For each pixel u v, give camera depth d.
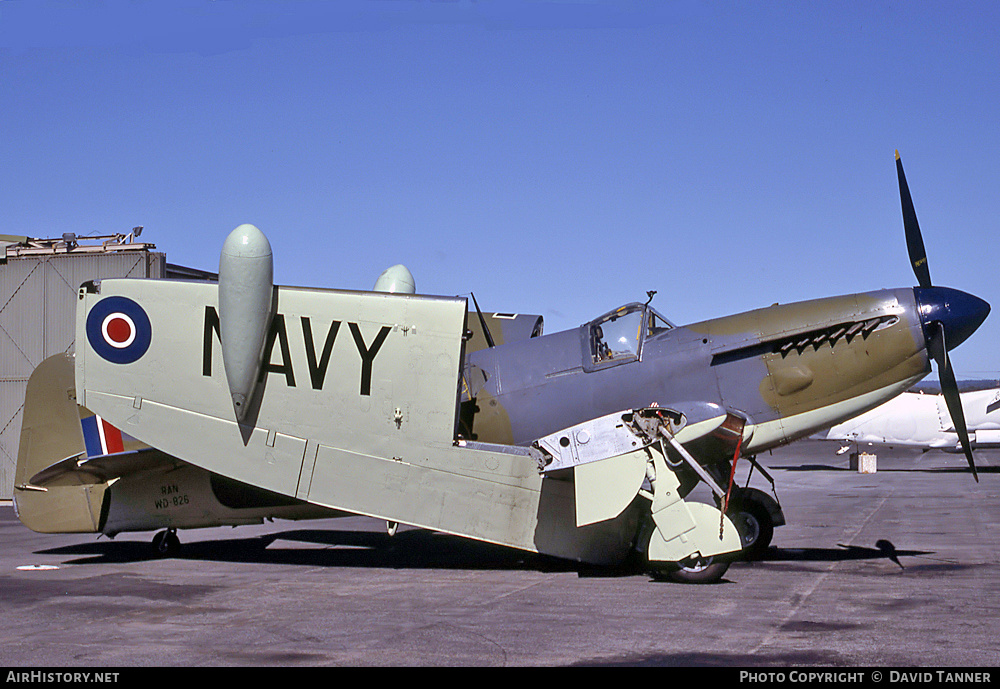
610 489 7.61
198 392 8.63
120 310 8.80
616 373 8.73
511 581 7.86
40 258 20.08
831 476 25.97
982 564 8.43
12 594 7.29
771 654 4.92
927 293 8.45
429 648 5.17
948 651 4.95
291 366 8.51
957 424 8.70
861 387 8.40
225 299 8.22
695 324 8.91
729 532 7.38
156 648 5.23
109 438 10.10
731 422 7.83
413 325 8.41
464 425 9.03
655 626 5.73
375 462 8.42
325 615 6.25
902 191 9.02
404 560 9.48
